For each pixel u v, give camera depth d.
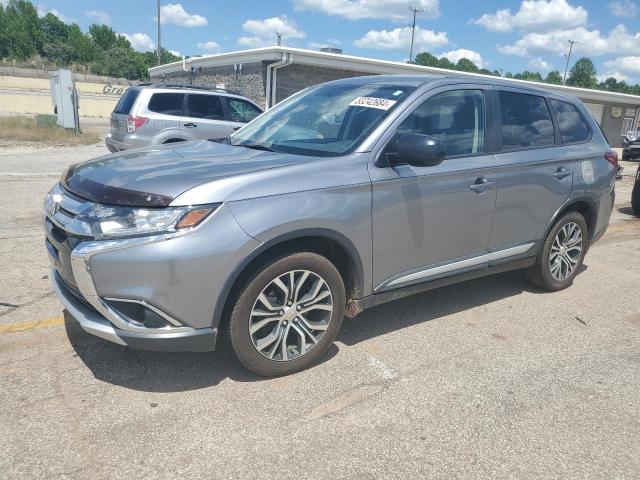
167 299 2.84
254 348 3.21
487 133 4.26
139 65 85.06
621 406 3.30
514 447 2.86
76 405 2.99
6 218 7.01
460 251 4.14
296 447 2.75
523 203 4.51
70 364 3.41
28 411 2.91
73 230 2.89
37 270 5.06
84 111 44.88
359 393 3.28
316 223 3.20
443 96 4.00
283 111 4.46
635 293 5.35
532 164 4.51
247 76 18.91
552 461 2.77
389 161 3.59
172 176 3.05
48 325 3.92
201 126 10.93
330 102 4.20
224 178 3.02
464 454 2.78
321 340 3.49
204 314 2.94
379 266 3.63
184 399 3.10
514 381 3.53
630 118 31.14
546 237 4.93
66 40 108.94
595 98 27.91
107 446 2.68
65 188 3.27
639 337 4.32
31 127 20.73
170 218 2.82
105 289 2.84
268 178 3.12
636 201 9.45
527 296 5.12
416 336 4.12
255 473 2.55
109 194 2.93
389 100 3.85
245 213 2.97
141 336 2.89
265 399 3.15
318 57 17.62
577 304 4.98
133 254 2.78
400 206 3.62
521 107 4.62
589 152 5.15
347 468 2.63
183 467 2.57
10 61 80.38
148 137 10.47
